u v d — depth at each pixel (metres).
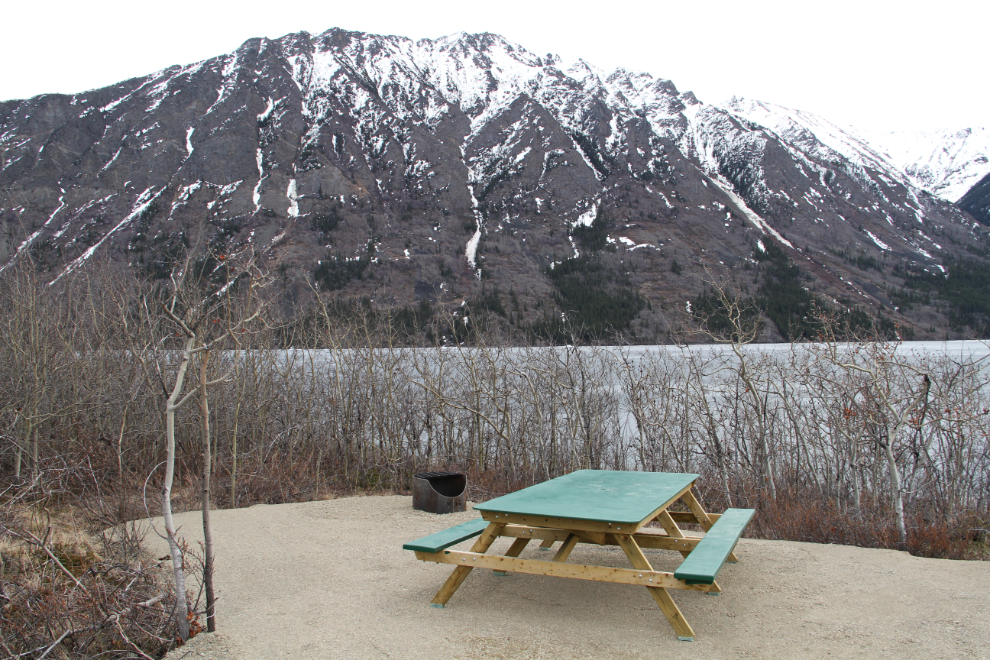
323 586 4.71
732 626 3.82
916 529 6.11
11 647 3.44
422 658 3.40
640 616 4.01
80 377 10.16
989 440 8.70
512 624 3.88
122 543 4.97
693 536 6.00
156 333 9.73
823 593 4.40
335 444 12.10
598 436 13.45
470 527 4.79
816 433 11.12
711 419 11.44
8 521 5.15
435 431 12.93
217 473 9.22
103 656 3.50
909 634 3.63
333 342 12.26
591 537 4.74
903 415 7.25
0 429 7.91
